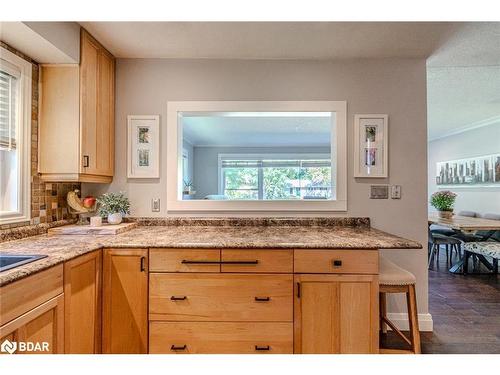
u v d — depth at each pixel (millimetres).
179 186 2590
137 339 1824
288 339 1792
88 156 2141
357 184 2523
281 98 2531
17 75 1895
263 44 2285
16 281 1221
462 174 5676
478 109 4324
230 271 1806
